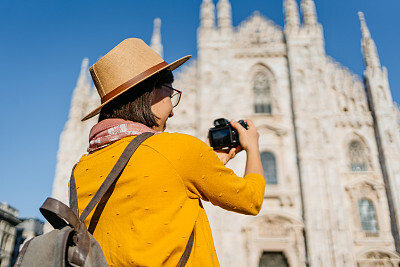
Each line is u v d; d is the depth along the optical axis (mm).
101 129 1562
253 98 28984
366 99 28297
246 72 29875
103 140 1533
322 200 24641
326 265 22797
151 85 1650
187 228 1353
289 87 29141
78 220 1248
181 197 1389
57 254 1148
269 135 27266
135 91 1616
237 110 28391
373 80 28328
